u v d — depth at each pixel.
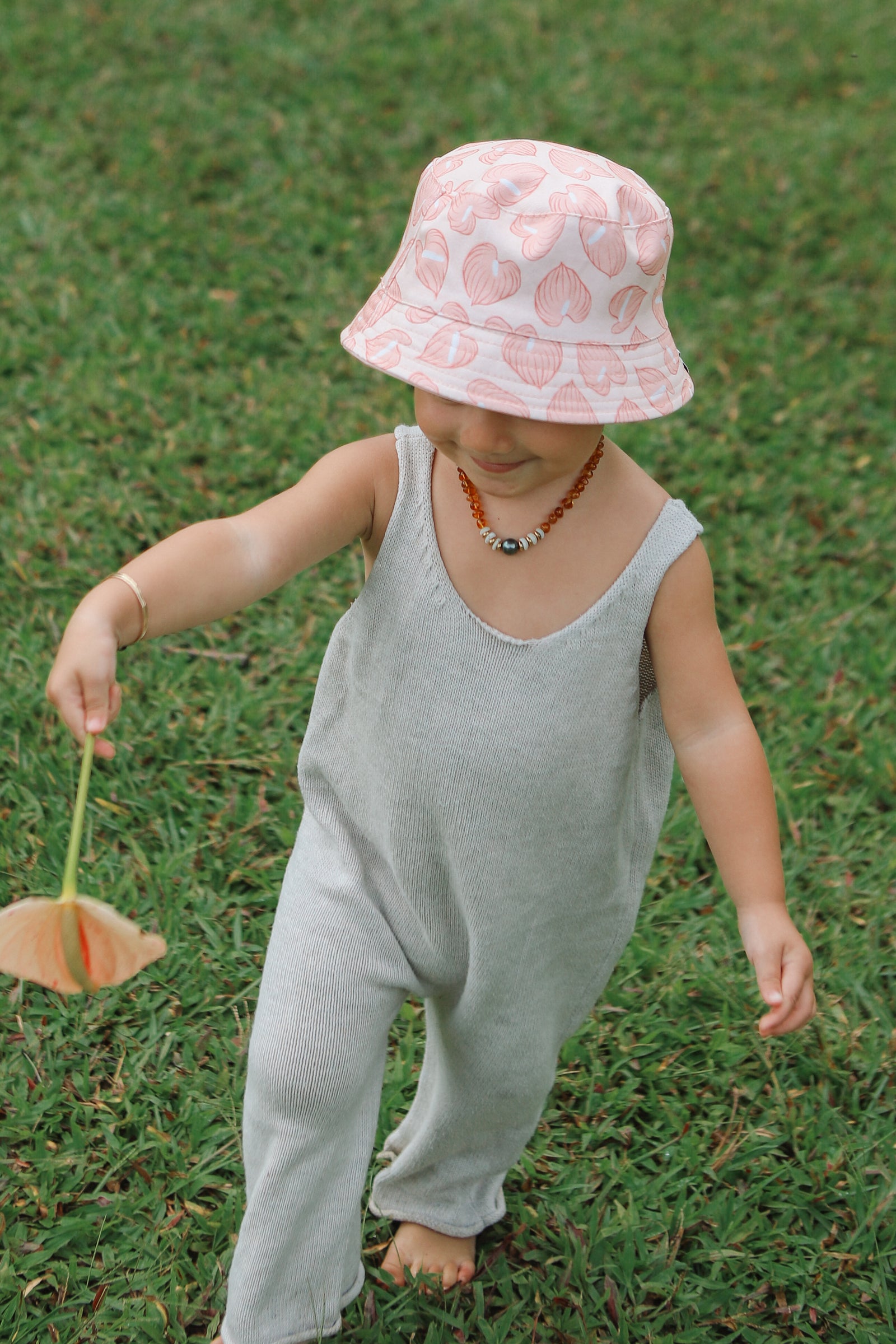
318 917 1.90
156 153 5.88
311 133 6.23
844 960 2.88
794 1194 2.45
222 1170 2.40
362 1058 1.87
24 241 5.18
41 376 4.50
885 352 5.29
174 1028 2.58
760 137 6.73
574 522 1.78
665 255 1.68
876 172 6.56
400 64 6.90
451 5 7.65
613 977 2.81
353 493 1.81
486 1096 2.09
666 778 1.98
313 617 3.64
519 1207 2.39
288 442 4.29
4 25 6.71
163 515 3.94
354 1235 2.00
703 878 3.11
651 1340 2.19
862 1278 2.35
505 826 1.82
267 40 6.97
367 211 5.74
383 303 1.71
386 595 1.81
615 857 1.94
